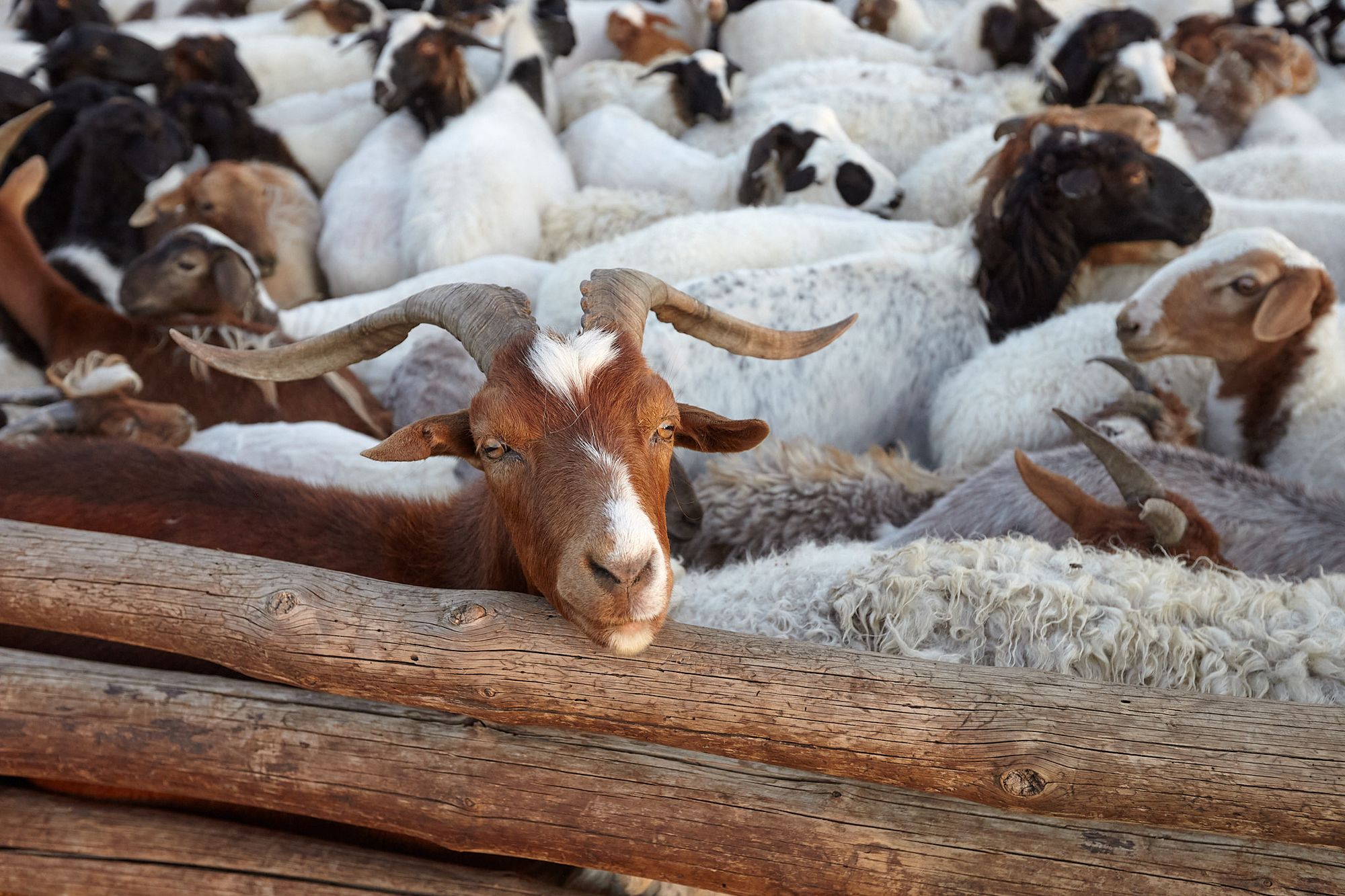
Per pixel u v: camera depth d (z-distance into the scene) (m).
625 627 2.16
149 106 7.26
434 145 7.59
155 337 5.58
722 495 4.82
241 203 7.02
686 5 10.38
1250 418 4.84
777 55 9.71
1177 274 4.68
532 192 7.40
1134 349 4.80
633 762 2.31
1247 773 2.03
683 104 8.80
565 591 2.16
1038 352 5.29
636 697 2.23
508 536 2.66
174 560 2.46
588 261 6.25
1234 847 2.15
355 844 2.74
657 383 2.38
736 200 7.64
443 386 5.52
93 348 5.57
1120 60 7.98
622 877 2.79
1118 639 2.78
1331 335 4.65
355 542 3.10
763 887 2.28
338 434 4.80
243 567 2.44
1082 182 5.65
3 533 2.53
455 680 2.27
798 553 3.72
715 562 4.80
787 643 2.30
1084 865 2.17
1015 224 5.88
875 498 4.75
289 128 8.61
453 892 2.48
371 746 2.36
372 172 7.79
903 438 5.87
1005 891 2.19
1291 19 9.91
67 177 7.08
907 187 7.53
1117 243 6.00
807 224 6.53
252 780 2.39
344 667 2.31
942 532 4.29
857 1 10.45
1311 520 3.88
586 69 9.41
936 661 2.27
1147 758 2.06
